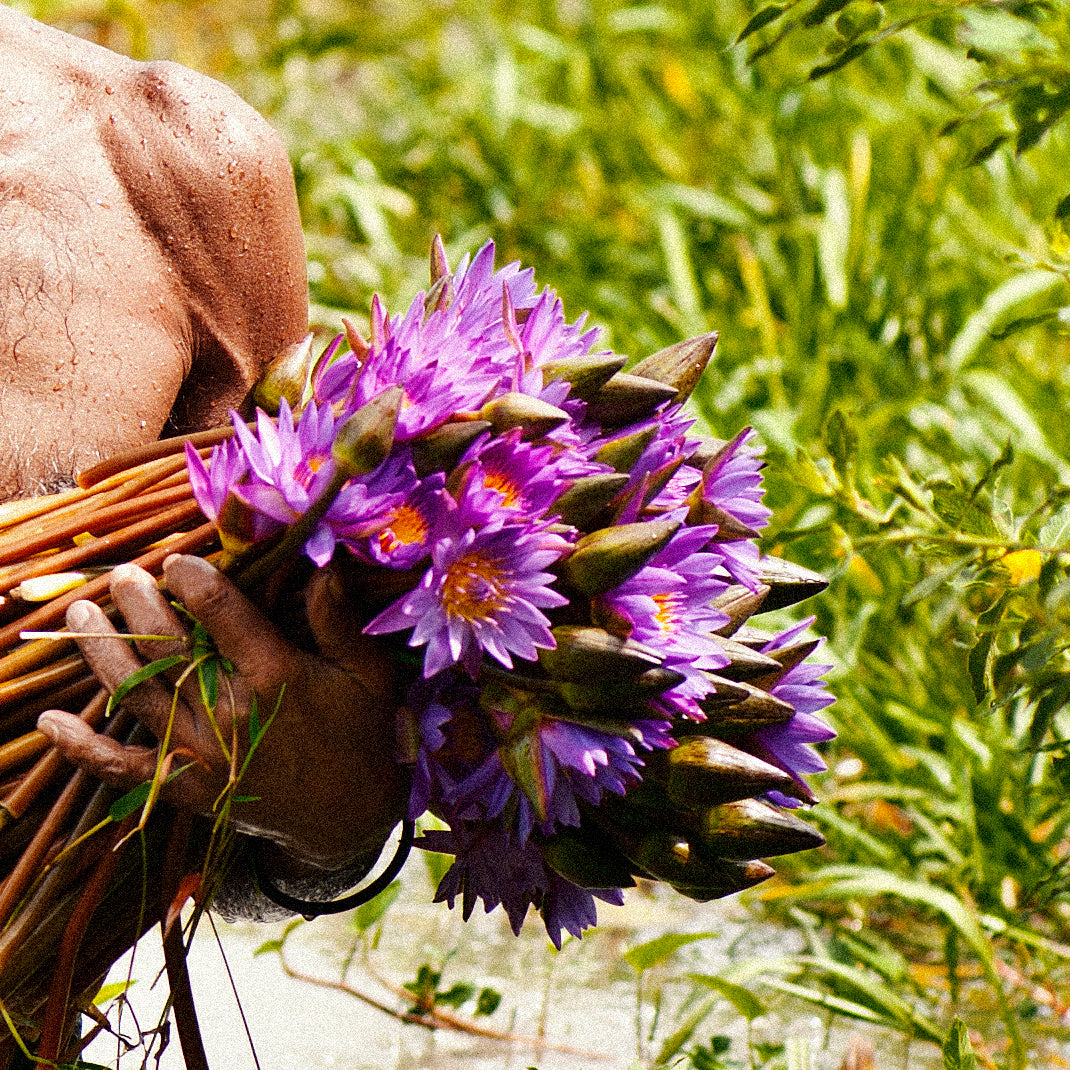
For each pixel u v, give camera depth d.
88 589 2.96
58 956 2.96
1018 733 3.86
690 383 3.02
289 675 2.92
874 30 3.20
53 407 3.08
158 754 2.92
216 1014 3.56
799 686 3.02
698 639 2.93
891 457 3.38
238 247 3.17
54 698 2.96
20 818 2.95
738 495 3.00
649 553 2.89
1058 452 4.75
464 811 2.97
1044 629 3.13
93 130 3.15
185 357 3.16
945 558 3.33
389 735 2.96
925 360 5.35
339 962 3.68
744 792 2.94
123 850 2.98
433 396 2.91
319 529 2.88
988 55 3.20
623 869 2.99
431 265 3.07
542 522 2.91
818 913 3.85
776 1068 3.39
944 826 3.95
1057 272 3.27
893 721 4.25
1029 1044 3.53
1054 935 3.73
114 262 3.12
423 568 2.90
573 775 2.92
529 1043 3.51
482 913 3.91
